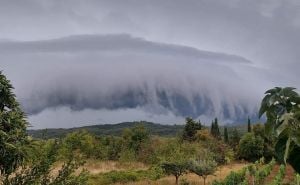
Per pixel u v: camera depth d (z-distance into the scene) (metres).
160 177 38.12
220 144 60.72
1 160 5.80
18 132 5.91
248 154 63.12
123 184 33.19
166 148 45.22
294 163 2.35
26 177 6.14
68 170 6.51
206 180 38.41
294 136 2.30
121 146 52.72
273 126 2.54
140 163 46.59
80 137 48.97
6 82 6.24
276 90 2.66
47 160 6.34
